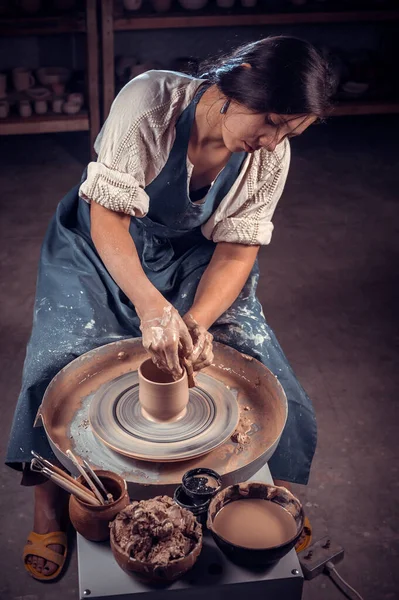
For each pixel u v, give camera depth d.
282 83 1.76
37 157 5.09
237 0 5.07
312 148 5.39
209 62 2.18
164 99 2.08
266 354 2.25
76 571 2.32
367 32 5.73
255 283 2.43
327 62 1.84
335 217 4.52
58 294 2.32
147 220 2.35
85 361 2.13
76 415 1.99
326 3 5.14
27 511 2.52
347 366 3.27
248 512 1.69
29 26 4.59
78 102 4.88
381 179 5.03
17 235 4.17
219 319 2.29
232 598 1.60
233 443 1.91
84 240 2.43
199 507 1.67
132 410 1.94
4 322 3.47
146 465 1.84
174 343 1.85
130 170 2.12
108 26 4.62
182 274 2.41
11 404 2.99
